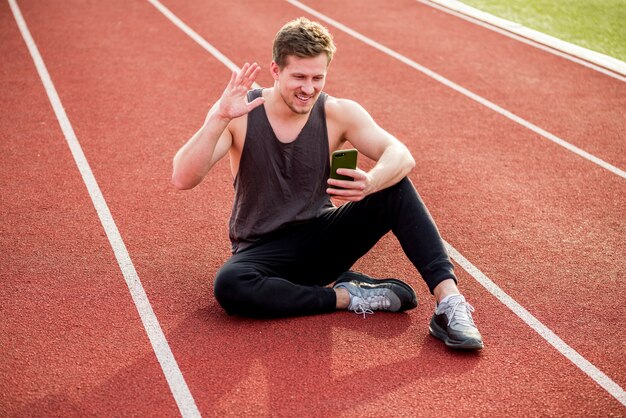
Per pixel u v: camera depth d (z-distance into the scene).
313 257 3.62
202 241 4.37
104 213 4.68
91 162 5.41
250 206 3.56
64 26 8.84
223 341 3.43
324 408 3.02
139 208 4.75
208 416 2.96
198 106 6.54
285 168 3.49
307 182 3.53
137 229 4.49
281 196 3.53
